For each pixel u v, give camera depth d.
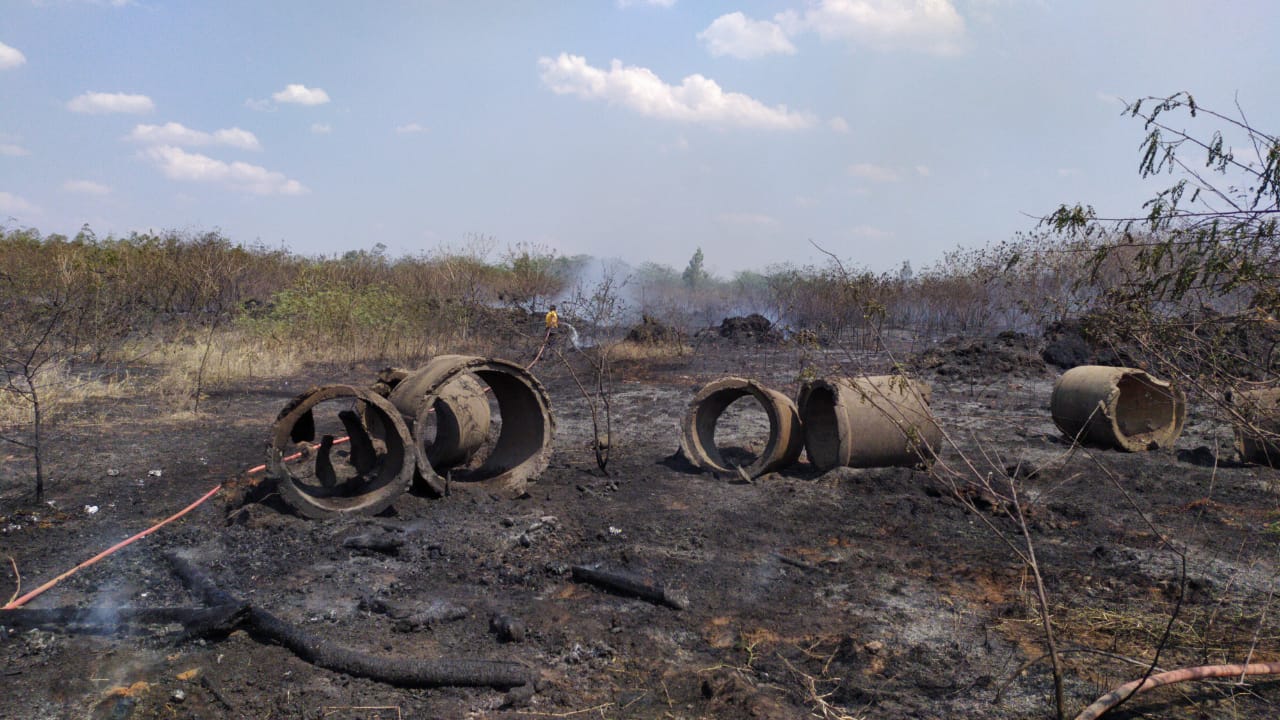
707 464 9.20
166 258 21.36
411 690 4.35
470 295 23.03
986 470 9.06
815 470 9.28
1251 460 9.23
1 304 15.46
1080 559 6.36
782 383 15.29
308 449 9.36
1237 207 3.83
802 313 23.28
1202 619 5.23
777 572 6.11
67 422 10.91
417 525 6.93
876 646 4.82
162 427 10.92
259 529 6.69
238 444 10.09
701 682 4.43
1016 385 15.03
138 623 4.89
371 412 9.38
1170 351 4.32
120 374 14.65
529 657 4.75
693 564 6.26
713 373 16.86
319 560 6.15
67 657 4.59
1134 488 8.34
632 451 10.27
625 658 4.75
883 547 6.66
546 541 6.69
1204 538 6.79
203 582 5.51
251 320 18.97
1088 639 4.98
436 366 8.12
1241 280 3.81
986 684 4.45
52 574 5.84
